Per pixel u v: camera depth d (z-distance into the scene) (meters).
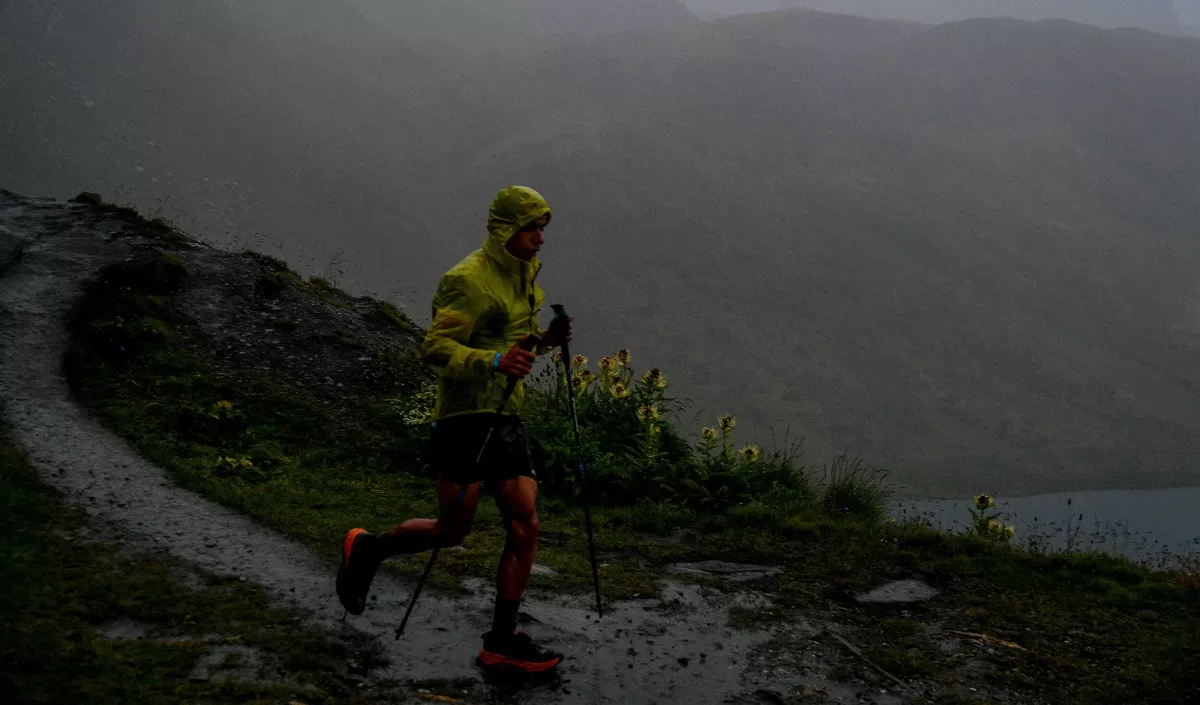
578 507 6.19
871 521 6.24
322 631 3.40
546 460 6.62
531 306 3.35
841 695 3.37
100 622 3.25
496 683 3.14
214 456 6.01
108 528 4.35
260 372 7.43
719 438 7.10
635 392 7.71
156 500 4.88
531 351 3.02
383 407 7.30
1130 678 3.67
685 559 5.16
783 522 5.89
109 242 8.67
